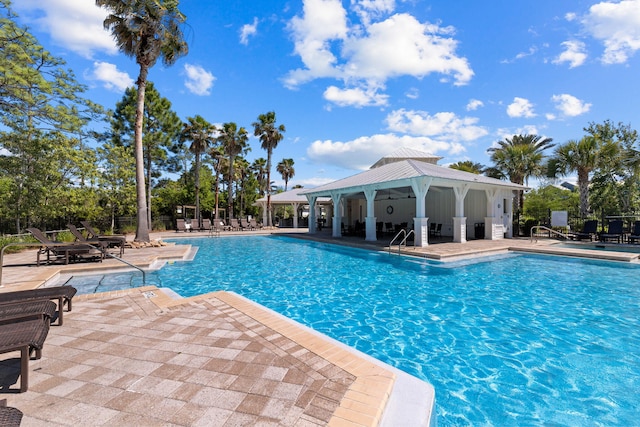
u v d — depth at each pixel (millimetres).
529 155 20406
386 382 2533
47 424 1998
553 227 16250
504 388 3197
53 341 3441
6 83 12336
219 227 25078
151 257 10398
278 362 2893
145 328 3834
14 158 13992
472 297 6484
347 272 9086
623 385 3215
